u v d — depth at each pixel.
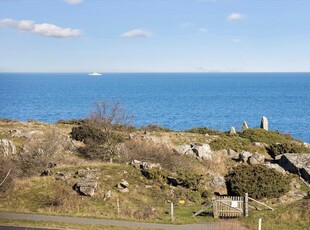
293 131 93.50
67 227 21.86
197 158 42.03
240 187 30.39
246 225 23.97
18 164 32.81
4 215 24.36
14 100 165.50
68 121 59.00
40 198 27.97
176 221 24.48
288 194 31.66
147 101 173.50
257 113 131.12
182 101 175.75
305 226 23.30
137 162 35.81
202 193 31.53
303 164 37.88
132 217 25.30
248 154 43.34
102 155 40.38
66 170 32.91
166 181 32.91
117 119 46.81
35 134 45.12
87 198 28.27
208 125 102.44
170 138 49.88
